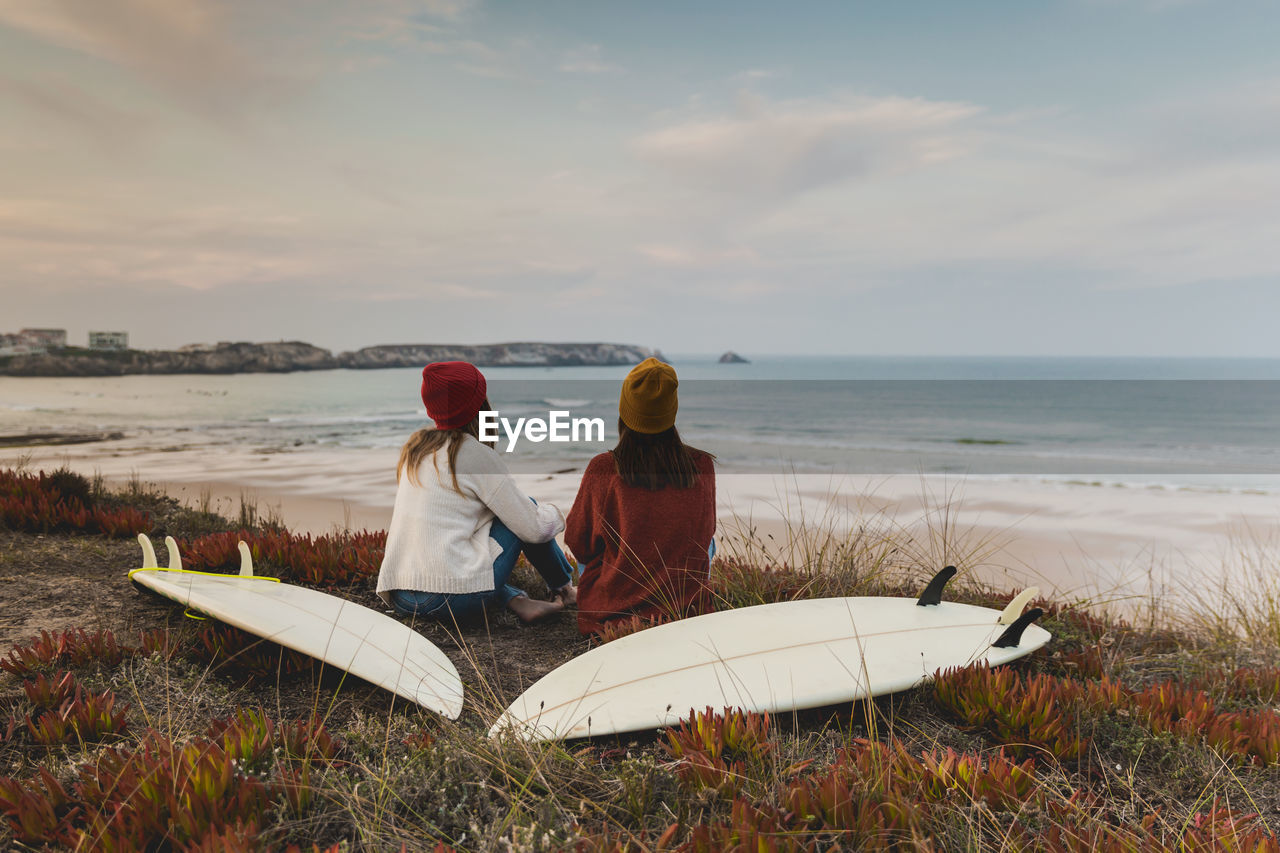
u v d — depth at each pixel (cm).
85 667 264
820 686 252
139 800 166
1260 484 1600
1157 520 1116
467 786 191
